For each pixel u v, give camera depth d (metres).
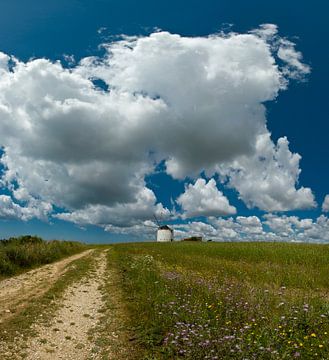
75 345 10.88
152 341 10.47
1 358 9.55
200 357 8.86
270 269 23.89
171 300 13.65
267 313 12.00
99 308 14.93
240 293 14.60
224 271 23.62
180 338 10.04
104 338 11.29
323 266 26.02
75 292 17.81
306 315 11.39
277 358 8.34
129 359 9.77
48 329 12.07
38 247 32.44
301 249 35.53
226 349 8.80
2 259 23.77
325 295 16.77
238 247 41.69
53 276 22.45
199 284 16.45
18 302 15.12
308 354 8.76
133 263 27.00
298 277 21.08
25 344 10.63
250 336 9.55
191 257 34.19
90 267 27.17
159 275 19.81
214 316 11.81
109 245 65.44
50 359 9.86
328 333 10.19
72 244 48.22
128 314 13.62
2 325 12.02
